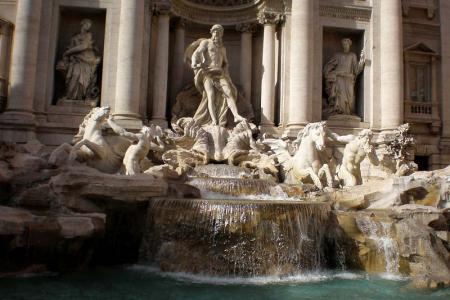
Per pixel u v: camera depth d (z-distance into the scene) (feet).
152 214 45.06
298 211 44.32
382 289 37.76
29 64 68.59
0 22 70.54
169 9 74.74
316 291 36.60
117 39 72.84
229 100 74.23
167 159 63.72
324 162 62.28
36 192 44.55
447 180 51.98
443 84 85.10
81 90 72.95
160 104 73.36
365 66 80.74
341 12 80.48
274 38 78.69
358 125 79.00
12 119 66.69
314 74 77.77
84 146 56.80
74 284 36.50
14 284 35.73
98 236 41.50
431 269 41.86
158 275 40.63
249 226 42.29
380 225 45.11
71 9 74.08
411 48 84.74
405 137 74.49
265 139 71.51
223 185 54.29
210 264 41.57
